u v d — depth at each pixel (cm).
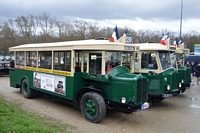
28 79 925
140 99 600
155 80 855
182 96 1116
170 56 906
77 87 691
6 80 1555
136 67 904
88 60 671
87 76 673
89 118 635
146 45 905
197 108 851
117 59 655
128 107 588
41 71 834
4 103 735
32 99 930
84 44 649
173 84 845
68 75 695
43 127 498
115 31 675
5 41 4731
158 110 812
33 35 4812
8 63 1827
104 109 611
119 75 625
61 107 802
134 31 4128
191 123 656
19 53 1001
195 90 1315
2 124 460
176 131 584
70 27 4581
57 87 750
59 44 748
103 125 611
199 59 2084
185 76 1007
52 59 771
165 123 652
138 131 575
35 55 874
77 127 582
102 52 618
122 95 594
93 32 4006
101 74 624
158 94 835
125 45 641
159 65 847
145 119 689
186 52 1255
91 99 629
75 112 739
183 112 786
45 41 4516
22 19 4781
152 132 571
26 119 552
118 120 666
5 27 4778
